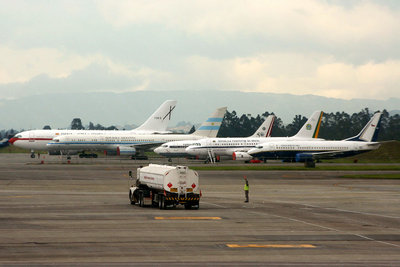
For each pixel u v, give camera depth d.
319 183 159.00
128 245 61.84
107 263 52.38
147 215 88.25
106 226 75.62
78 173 184.38
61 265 51.22
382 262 54.56
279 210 98.31
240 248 61.00
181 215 88.94
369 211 98.81
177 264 52.31
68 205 101.31
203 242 64.50
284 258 55.91
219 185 150.75
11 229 71.81
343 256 57.28
